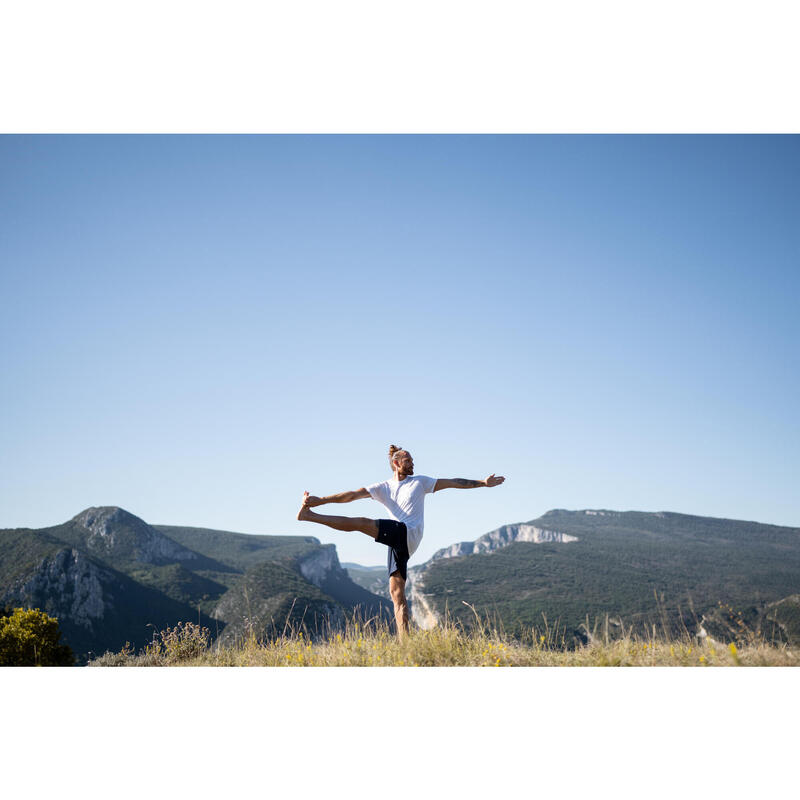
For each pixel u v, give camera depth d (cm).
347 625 650
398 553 598
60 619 8988
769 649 518
